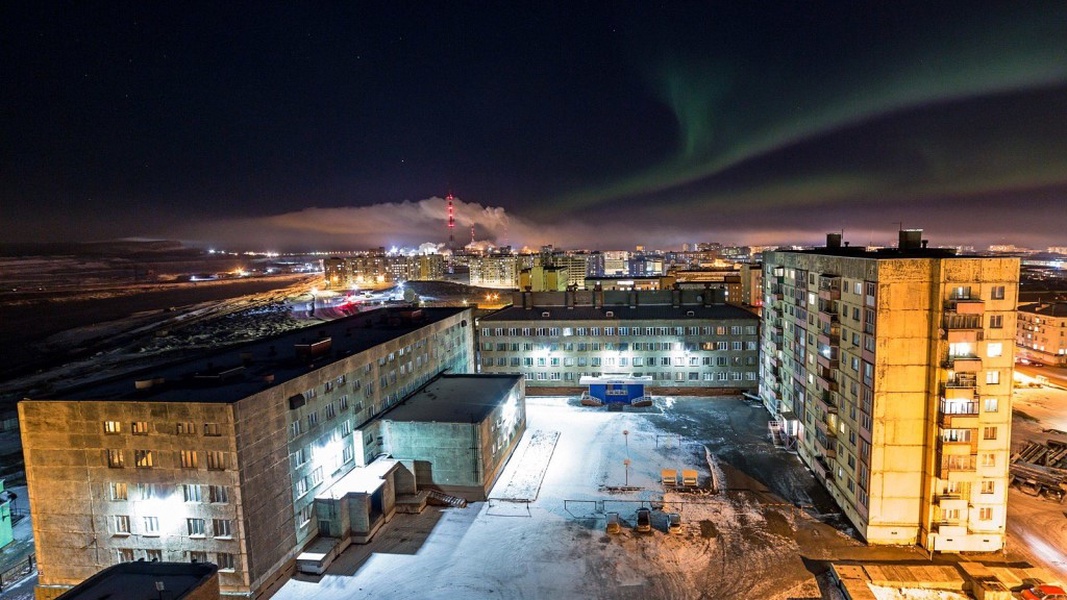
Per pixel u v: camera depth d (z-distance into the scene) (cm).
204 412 4312
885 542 4969
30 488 4569
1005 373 4575
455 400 7081
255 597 4444
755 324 9475
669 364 9750
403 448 6153
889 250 6034
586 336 9875
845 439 5522
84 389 4859
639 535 5266
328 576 4778
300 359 5828
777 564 4747
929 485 4775
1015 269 4512
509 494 6153
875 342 4791
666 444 7488
